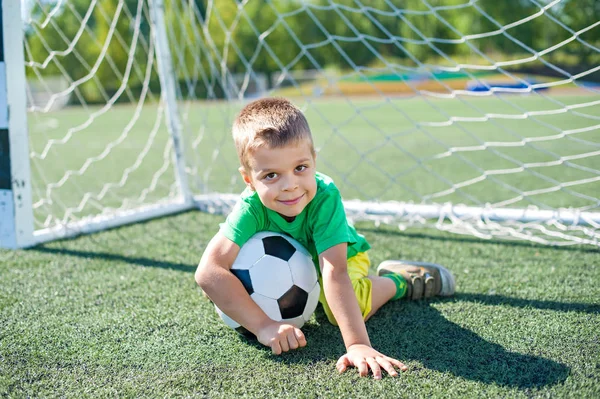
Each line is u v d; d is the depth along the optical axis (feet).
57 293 7.21
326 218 5.65
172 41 13.70
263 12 81.46
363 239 6.64
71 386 4.86
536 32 73.56
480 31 75.36
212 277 5.50
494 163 18.21
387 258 8.56
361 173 17.16
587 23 45.52
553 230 10.00
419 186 14.70
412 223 10.41
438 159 19.58
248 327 5.43
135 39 12.09
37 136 31.86
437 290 6.77
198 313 6.48
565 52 42.16
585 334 5.66
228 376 4.96
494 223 10.30
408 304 6.61
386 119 36.78
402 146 23.67
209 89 14.61
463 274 7.73
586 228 9.45
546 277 7.51
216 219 11.32
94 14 60.39
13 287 7.44
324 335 5.81
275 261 5.59
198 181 12.96
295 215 5.41
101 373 5.08
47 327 6.13
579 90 44.88
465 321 6.06
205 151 23.30
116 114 50.42
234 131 5.58
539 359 5.13
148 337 5.84
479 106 41.37
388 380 4.78
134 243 9.61
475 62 75.61
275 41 81.25
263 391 4.68
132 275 7.91
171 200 12.59
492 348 5.38
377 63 79.51
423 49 75.36
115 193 14.65
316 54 84.48
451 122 10.93
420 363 5.09
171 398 4.62
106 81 65.16
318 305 6.69
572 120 29.27
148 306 6.72
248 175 5.55
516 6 74.18
